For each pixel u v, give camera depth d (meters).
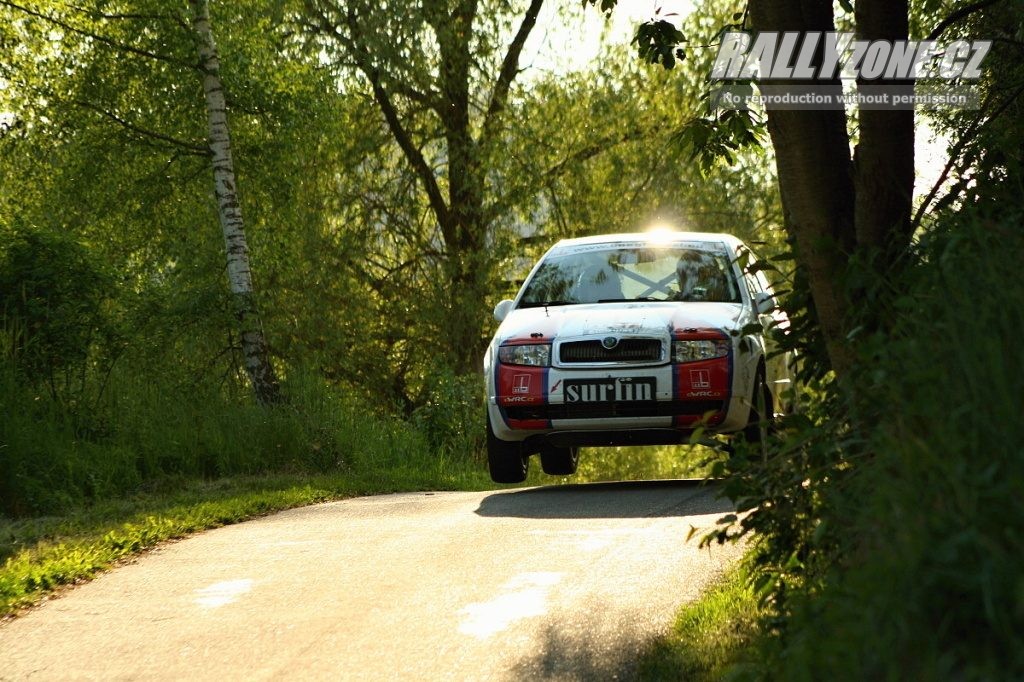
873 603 4.07
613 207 43.62
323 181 42.59
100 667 8.59
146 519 15.44
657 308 17.27
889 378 5.31
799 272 8.73
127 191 39.47
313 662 8.35
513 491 18.67
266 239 40.41
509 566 11.29
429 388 34.16
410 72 40.00
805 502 7.22
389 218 43.06
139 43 36.59
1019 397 4.20
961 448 4.21
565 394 16.53
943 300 5.19
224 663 8.47
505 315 18.52
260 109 38.53
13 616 10.52
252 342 29.31
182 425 22.95
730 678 6.61
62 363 22.11
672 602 9.41
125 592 11.23
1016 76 12.20
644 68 43.56
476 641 8.63
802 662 4.79
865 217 8.30
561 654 8.16
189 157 39.47
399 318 43.00
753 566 7.81
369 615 9.61
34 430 19.88
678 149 13.17
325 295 41.56
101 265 23.34
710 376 16.17
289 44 40.75
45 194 40.34
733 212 43.88
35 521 16.73
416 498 18.38
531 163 41.81
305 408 26.17
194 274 38.22
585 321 17.03
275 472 23.45
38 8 36.53
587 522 13.88
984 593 3.67
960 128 12.21
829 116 8.54
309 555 12.62
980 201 7.95
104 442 21.16
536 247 44.19
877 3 8.44
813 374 8.76
